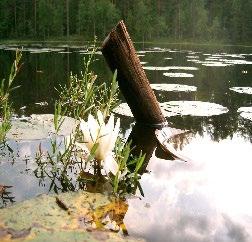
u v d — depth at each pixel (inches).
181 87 254.4
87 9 1707.7
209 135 123.2
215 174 82.0
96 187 72.8
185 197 67.9
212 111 169.2
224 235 52.9
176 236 52.4
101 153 78.0
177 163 91.2
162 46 1242.0
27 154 92.7
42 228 53.8
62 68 383.9
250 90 249.9
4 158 89.4
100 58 575.2
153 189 72.2
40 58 523.5
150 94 132.6
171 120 148.1
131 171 84.0
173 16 1847.9
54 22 1753.2
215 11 1999.3
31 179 76.7
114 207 62.8
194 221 57.7
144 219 58.4
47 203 62.5
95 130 78.9
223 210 62.1
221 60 549.0
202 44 1646.2
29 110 159.8
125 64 127.9
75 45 1128.2
